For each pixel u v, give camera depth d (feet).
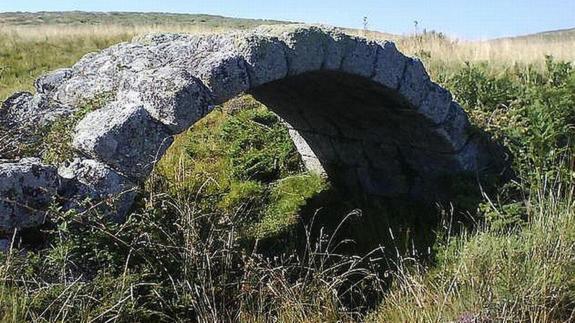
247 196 21.35
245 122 26.43
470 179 19.51
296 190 22.29
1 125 16.99
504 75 26.40
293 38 15.87
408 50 35.76
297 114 21.99
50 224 13.50
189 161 23.67
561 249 13.21
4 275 11.95
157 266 13.75
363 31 38.04
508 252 13.44
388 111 19.10
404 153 20.95
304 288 14.56
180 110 14.42
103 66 18.03
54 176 13.67
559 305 12.50
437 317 12.43
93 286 12.61
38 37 53.62
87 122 15.03
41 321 11.29
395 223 18.98
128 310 12.30
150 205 14.33
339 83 18.02
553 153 18.15
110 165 14.10
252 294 14.44
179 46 17.10
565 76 21.86
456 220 18.37
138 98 15.05
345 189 22.77
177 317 13.02
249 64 15.26
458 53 34.81
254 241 18.19
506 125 20.84
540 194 16.48
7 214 12.88
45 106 17.13
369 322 14.03
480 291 12.58
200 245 14.30
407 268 15.20
